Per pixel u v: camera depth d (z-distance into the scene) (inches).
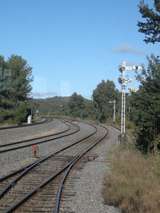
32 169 1019.3
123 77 1769.2
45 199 679.7
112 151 1444.4
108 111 5251.0
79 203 666.2
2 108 3757.4
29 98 4355.3
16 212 586.2
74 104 6476.4
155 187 690.8
